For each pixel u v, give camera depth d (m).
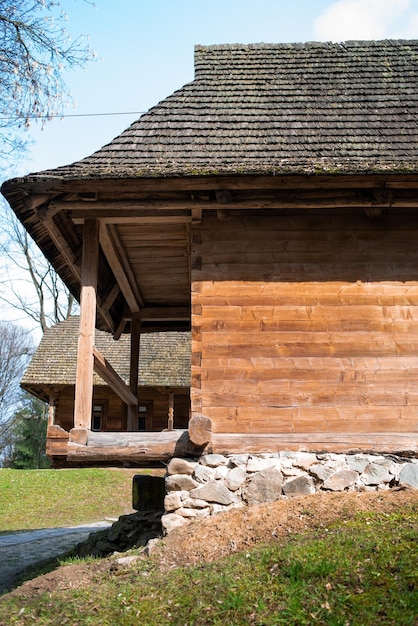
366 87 9.48
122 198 7.80
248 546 6.34
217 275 7.94
